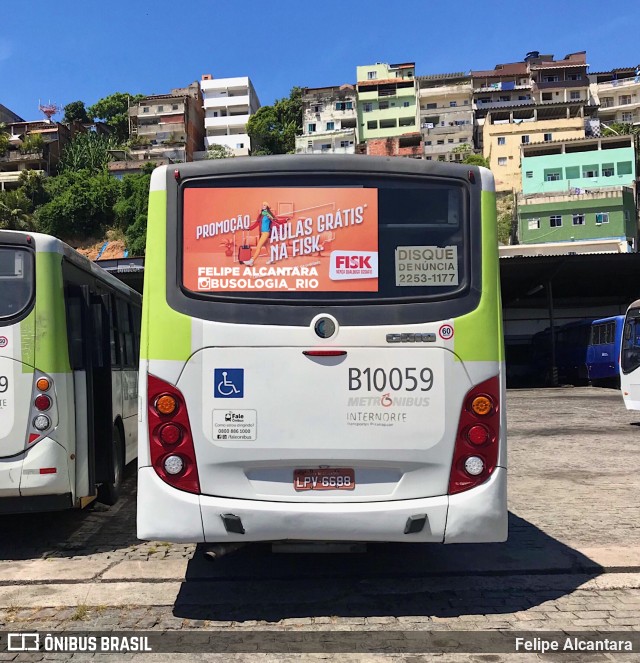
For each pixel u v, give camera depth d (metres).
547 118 75.94
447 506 4.08
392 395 4.14
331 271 4.23
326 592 4.72
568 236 56.12
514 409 19.28
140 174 74.88
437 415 4.14
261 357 4.14
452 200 4.35
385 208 4.31
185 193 4.29
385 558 5.47
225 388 4.13
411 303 4.21
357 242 4.27
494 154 72.12
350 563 5.35
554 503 7.42
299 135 86.62
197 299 4.20
